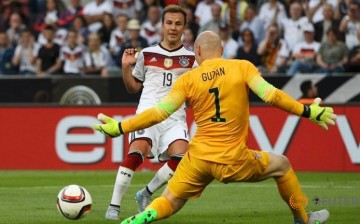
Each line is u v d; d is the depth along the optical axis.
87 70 65.00
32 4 77.50
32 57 68.62
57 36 71.88
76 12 73.75
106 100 60.00
